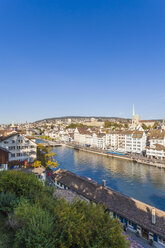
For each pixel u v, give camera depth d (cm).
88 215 1410
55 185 5084
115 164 9394
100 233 1251
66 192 3803
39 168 5400
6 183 1989
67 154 12444
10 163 5716
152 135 11588
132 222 2973
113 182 6594
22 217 1277
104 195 3659
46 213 1300
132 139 12181
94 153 12812
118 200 3428
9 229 1325
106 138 14950
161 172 7850
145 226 2770
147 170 8181
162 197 5291
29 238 1073
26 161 6153
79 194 3947
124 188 6006
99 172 7869
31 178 2200
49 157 7012
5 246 1131
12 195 1752
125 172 7862
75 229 1198
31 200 1722
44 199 1697
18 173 2223
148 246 2656
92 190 3928
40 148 7394
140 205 3177
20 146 6216
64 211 1388
